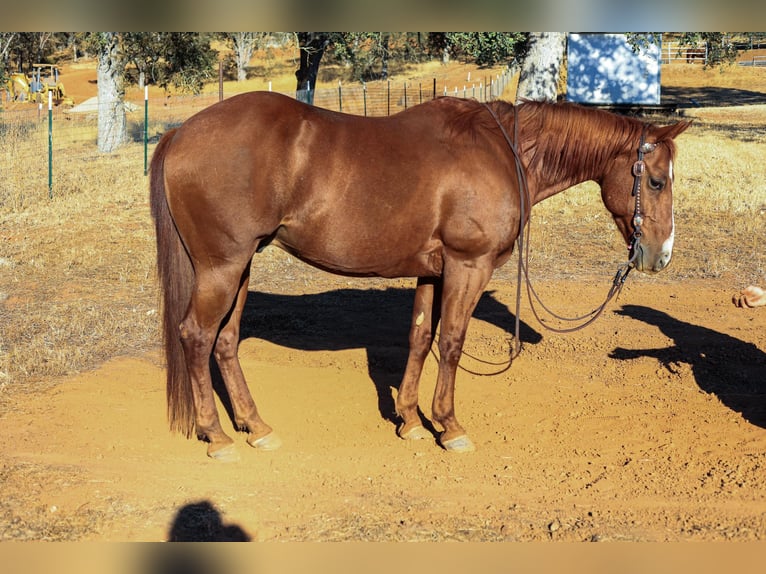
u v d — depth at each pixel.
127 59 21.14
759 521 4.19
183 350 4.90
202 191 4.57
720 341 7.47
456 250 4.93
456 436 5.25
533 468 5.00
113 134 19.28
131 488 4.51
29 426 5.34
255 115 4.64
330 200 4.72
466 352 7.25
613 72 28.33
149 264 9.70
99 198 13.30
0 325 7.38
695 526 4.15
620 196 5.31
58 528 4.00
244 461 5.01
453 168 4.85
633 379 6.64
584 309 8.44
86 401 5.84
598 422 5.79
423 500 4.47
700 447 5.30
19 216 11.91
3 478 4.50
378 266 4.97
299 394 6.22
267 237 4.84
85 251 10.12
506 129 5.20
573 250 10.75
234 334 5.12
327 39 24.41
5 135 19.00
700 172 16.41
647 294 8.96
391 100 27.66
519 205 5.05
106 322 7.54
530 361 7.06
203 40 25.31
